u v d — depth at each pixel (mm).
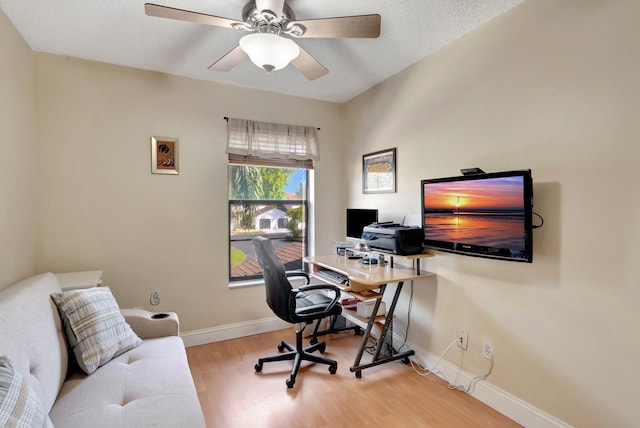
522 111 1865
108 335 1704
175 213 2820
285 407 2000
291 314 2281
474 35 2139
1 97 1794
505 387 1945
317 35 1742
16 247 1984
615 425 1486
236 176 3178
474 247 2023
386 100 2949
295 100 3354
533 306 1811
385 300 2924
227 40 2225
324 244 3533
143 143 2691
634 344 1433
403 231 2354
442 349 2375
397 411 1969
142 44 2271
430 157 2494
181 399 1356
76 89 2467
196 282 2910
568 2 1651
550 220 1735
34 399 960
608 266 1514
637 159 1421
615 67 1484
